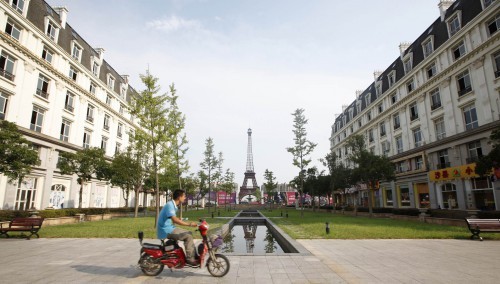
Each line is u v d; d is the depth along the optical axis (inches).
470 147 906.1
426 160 1101.7
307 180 1745.8
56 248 376.8
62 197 1061.1
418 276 243.1
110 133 1455.5
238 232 778.2
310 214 1339.8
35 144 927.7
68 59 1095.0
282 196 3304.6
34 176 917.2
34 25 905.5
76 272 252.8
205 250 245.1
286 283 221.8
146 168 1072.8
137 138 668.1
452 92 978.1
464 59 913.5
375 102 1553.9
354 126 1900.8
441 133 1047.6
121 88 1596.9
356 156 1304.1
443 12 1050.7
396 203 1321.4
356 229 601.0
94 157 920.3
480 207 857.5
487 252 353.7
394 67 1387.8
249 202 3452.3
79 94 1169.4
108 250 362.3
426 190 1130.7
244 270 262.2
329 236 495.5
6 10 804.0
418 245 408.8
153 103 651.5
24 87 873.5
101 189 1376.7
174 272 256.4
